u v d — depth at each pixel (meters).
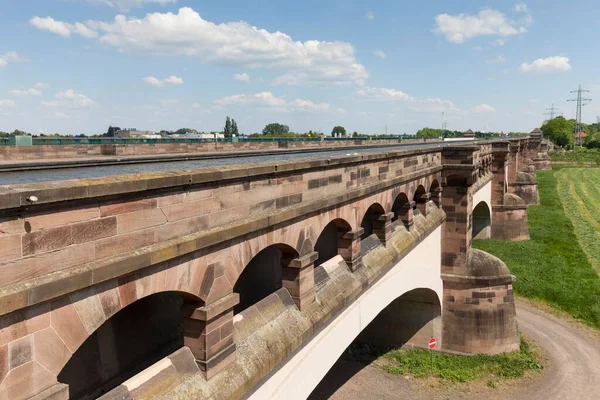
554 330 41.84
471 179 35.22
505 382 32.88
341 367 35.34
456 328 36.66
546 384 32.69
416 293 36.78
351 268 20.83
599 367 35.12
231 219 12.72
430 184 32.97
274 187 14.58
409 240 27.70
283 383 15.91
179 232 11.00
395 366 35.12
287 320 16.08
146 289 10.13
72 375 13.24
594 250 63.69
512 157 92.50
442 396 31.31
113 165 18.94
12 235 7.61
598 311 44.59
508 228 68.50
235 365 13.23
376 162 22.69
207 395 11.95
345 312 20.50
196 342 12.31
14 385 7.81
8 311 7.41
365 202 21.61
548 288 49.72
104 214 9.18
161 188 10.38
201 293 11.80
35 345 8.07
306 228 16.62
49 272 8.21
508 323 36.78
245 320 14.57
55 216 8.27
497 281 36.09
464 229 36.12
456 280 36.34
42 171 15.95
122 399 10.40
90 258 8.94
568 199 106.38
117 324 14.87
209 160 22.75
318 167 17.03
